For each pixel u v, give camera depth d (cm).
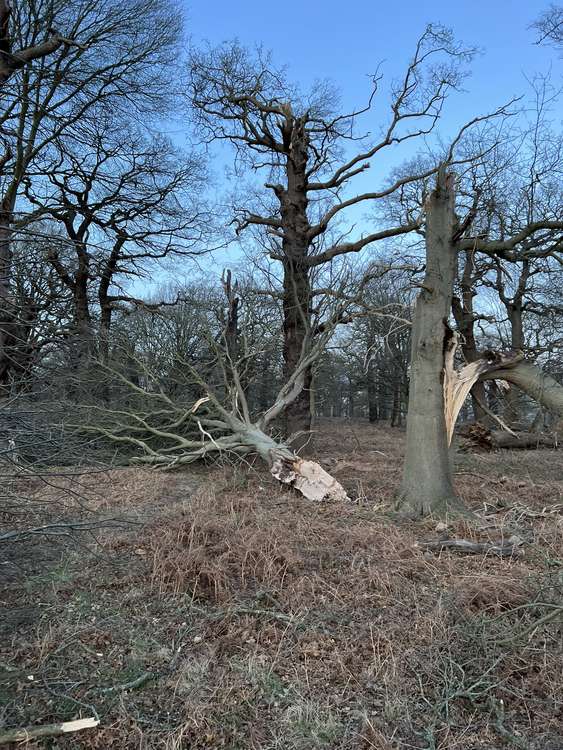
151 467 1072
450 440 752
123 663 366
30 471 418
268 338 1444
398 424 3034
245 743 295
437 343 740
